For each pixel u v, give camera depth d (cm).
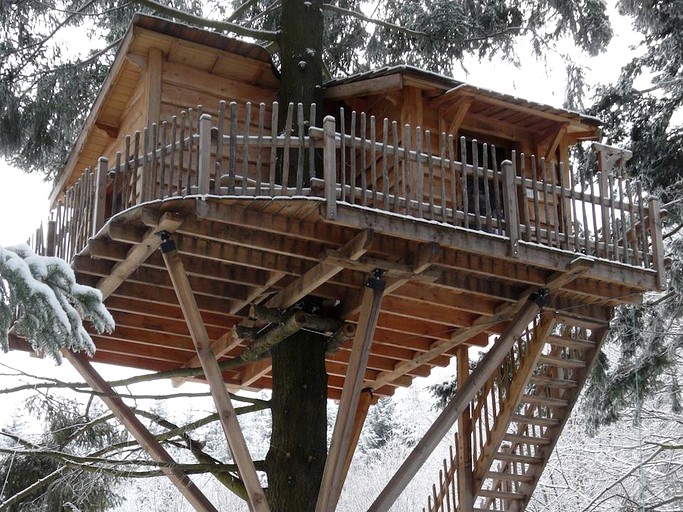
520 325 999
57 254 1031
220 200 841
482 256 957
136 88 1177
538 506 1870
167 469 976
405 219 877
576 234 977
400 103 1116
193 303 899
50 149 1322
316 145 878
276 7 1359
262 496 911
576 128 1174
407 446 3050
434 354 1178
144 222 853
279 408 1034
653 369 1389
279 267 942
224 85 1170
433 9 1380
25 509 1205
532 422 1108
